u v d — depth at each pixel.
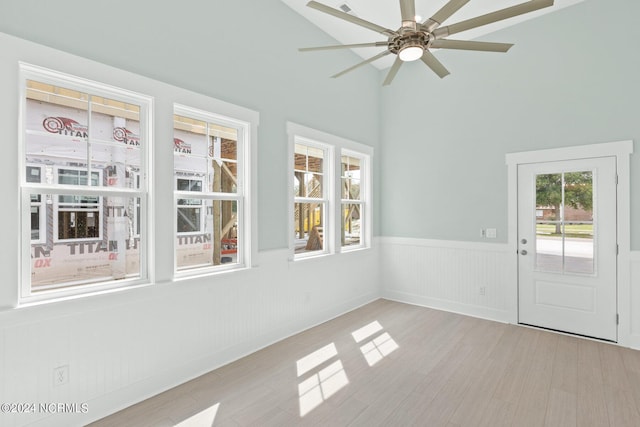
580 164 3.44
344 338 3.41
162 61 2.43
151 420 2.08
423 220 4.60
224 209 3.63
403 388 2.45
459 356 2.98
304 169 4.18
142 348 2.31
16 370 1.80
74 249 2.41
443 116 4.40
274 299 3.32
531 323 3.76
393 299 4.89
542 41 3.65
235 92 2.95
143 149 2.39
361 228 4.82
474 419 2.08
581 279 3.45
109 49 2.16
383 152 4.99
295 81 3.58
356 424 2.04
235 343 2.94
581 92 3.43
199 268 2.78
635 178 3.16
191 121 2.93
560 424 2.02
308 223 4.64
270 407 2.21
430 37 2.06
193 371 2.61
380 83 5.00
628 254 3.19
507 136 3.89
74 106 2.18
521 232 3.81
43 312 1.87
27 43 1.82
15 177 1.81
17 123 1.81
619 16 3.23
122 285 2.27
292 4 3.47
